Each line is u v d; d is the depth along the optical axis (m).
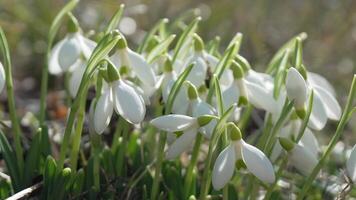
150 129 0.48
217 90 0.40
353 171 0.39
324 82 0.46
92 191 0.44
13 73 0.78
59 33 0.79
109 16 0.81
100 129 0.40
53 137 0.54
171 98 0.41
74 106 0.41
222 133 0.40
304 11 0.91
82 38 0.46
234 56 0.44
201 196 0.42
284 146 0.41
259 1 0.89
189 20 0.84
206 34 0.85
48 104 0.67
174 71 0.43
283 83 0.43
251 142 0.52
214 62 0.44
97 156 0.43
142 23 0.83
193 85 0.41
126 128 0.45
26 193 0.43
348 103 0.40
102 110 0.40
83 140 0.52
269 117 0.43
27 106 0.69
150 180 0.46
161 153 0.43
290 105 0.40
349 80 0.80
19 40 0.81
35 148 0.45
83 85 0.41
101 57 0.40
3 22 0.79
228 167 0.39
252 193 0.44
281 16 0.92
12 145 0.52
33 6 0.84
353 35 0.89
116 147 0.47
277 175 0.42
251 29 0.83
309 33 0.89
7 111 0.66
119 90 0.40
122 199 0.45
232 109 0.39
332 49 0.86
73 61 0.45
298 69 0.42
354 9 0.89
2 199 0.44
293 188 0.50
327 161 0.53
